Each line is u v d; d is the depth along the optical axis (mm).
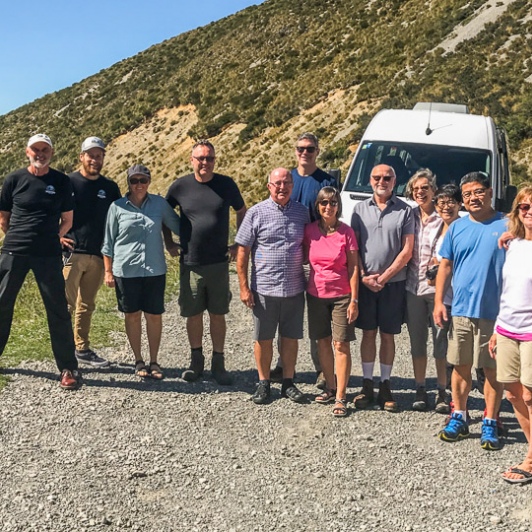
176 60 87688
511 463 5551
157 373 7191
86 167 7305
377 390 7180
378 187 6547
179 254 7336
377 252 6496
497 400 5828
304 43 68250
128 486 5023
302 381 7434
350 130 46062
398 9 63625
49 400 6434
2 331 6840
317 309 6625
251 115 58688
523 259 5137
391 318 6594
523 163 33188
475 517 4719
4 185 6605
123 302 7086
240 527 4562
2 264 6645
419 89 45281
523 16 48375
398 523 4637
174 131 67500
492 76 42219
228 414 6391
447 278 5996
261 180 47781
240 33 80750
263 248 6637
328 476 5277
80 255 7340
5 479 5016
